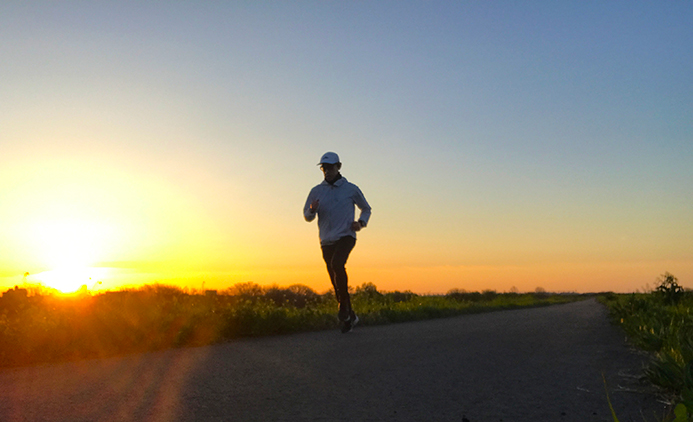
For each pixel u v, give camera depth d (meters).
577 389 3.16
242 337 6.53
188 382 3.66
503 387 3.27
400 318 9.51
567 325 7.20
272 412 2.84
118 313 6.13
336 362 4.38
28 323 5.51
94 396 3.27
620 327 6.67
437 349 4.93
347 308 6.90
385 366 4.11
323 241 7.17
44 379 3.86
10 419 2.77
